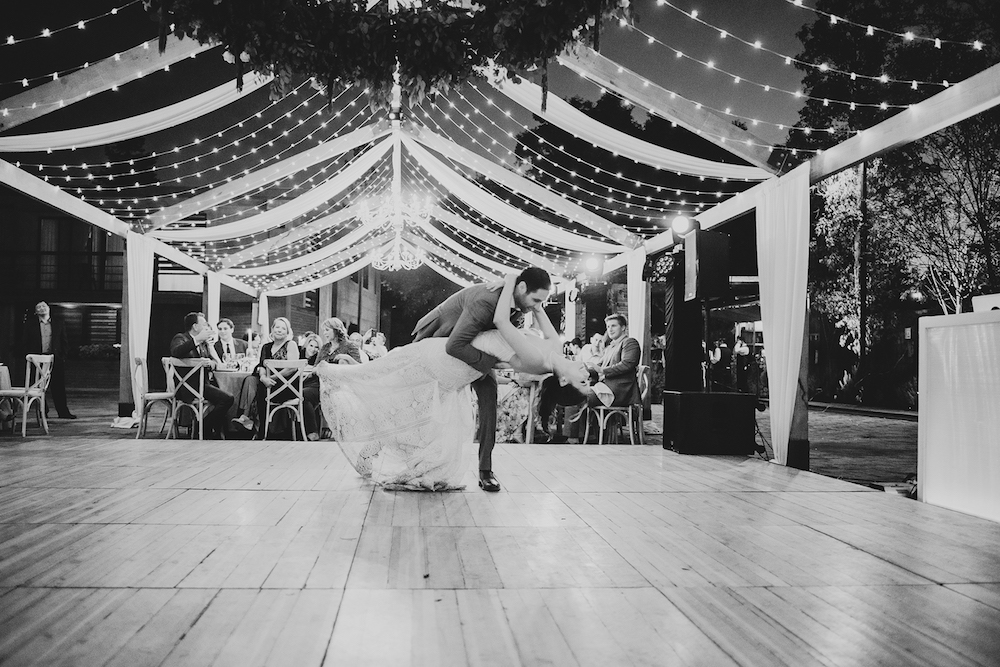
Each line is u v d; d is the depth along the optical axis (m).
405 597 2.08
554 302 16.05
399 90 7.55
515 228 10.66
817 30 13.02
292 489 3.92
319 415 7.71
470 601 2.05
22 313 17.56
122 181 12.33
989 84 4.06
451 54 3.42
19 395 7.03
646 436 9.01
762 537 2.96
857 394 16.98
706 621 1.92
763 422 10.45
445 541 2.79
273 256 15.67
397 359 4.06
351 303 24.56
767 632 1.85
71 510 3.27
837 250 16.78
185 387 7.07
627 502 3.71
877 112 12.84
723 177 6.92
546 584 2.23
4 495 3.64
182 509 3.33
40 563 2.39
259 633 1.77
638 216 9.34
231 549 2.60
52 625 1.81
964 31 12.37
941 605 2.10
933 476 3.79
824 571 2.45
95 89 5.96
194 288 17.94
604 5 3.25
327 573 2.31
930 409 3.83
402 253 14.91
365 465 4.21
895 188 15.02
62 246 17.91
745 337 17.62
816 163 5.55
